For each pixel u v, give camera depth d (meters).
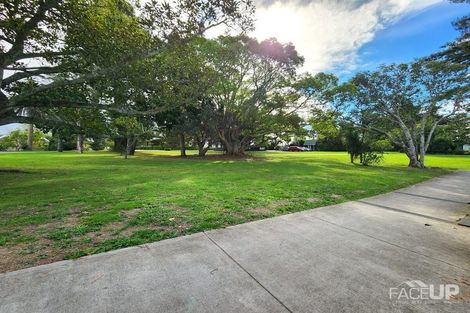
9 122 9.38
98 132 13.18
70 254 2.82
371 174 11.45
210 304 1.98
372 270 2.59
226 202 5.44
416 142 17.47
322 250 3.07
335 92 18.11
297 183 8.29
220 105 23.45
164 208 4.87
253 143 28.47
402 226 4.06
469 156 31.80
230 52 17.48
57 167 13.45
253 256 2.87
